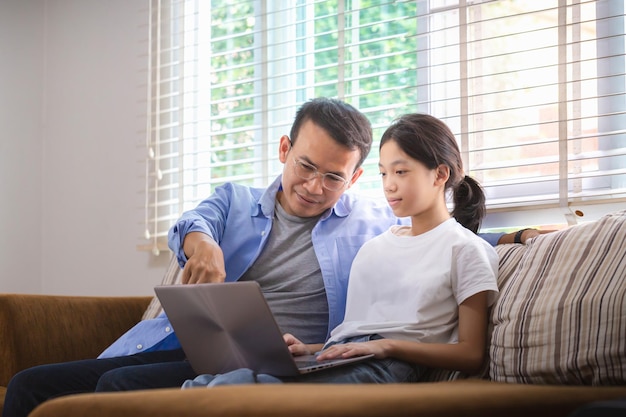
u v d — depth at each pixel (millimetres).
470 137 2271
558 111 2104
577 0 2123
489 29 2283
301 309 1953
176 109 2842
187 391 1061
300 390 1042
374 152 2469
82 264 3070
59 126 3158
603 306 1350
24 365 2115
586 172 2080
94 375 1880
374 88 2500
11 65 3203
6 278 3154
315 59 2650
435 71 2369
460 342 1589
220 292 1403
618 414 839
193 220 1939
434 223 1773
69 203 3119
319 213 2045
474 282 1605
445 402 984
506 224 2162
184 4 2898
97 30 3094
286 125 2646
